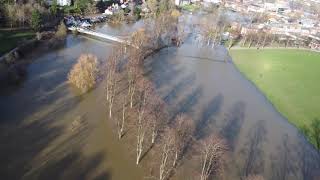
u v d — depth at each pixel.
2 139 152.75
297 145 181.25
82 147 153.38
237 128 189.00
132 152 152.38
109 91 199.12
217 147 145.38
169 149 137.75
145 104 173.75
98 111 184.50
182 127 164.38
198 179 138.62
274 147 175.88
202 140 166.12
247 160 160.12
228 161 156.12
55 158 144.62
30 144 151.75
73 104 189.50
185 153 154.62
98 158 147.12
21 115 173.25
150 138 159.62
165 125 167.12
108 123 173.38
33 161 141.62
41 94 197.12
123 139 160.75
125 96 195.62
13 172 134.75
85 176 136.12
